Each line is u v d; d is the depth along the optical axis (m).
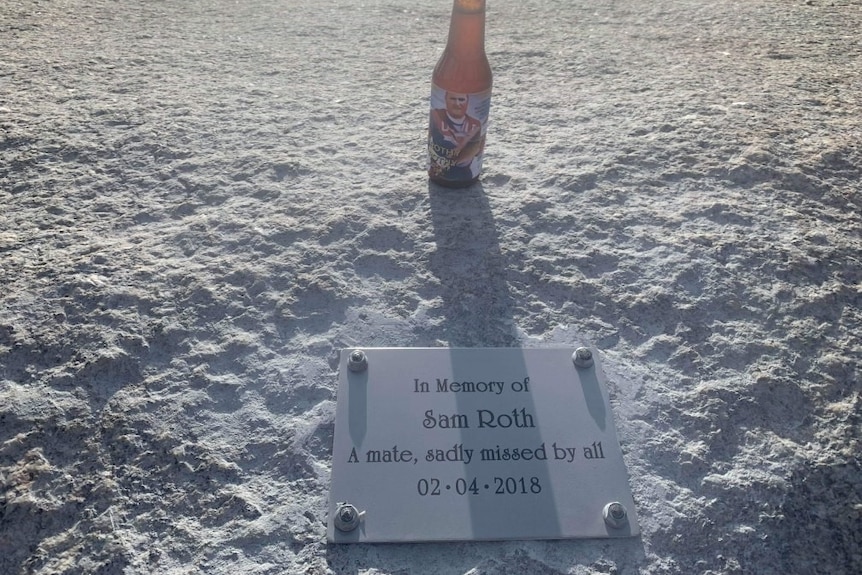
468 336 0.58
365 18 1.31
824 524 0.47
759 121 0.83
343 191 0.72
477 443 0.50
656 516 0.47
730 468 0.50
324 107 0.89
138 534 0.45
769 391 0.54
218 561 0.44
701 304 0.60
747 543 0.46
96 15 1.25
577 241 0.66
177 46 1.11
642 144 0.79
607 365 0.56
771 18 1.28
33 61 1.01
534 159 0.77
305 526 0.46
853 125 0.83
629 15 1.32
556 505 0.47
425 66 1.04
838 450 0.51
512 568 0.45
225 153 0.78
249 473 0.49
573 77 0.99
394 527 0.46
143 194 0.72
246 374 0.54
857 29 1.21
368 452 0.49
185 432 0.51
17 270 0.61
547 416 0.52
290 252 0.64
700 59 1.05
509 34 1.19
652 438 0.51
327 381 0.54
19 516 0.46
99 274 0.61
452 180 0.71
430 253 0.64
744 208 0.70
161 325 0.57
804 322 0.59
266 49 1.11
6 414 0.50
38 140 0.79
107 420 0.51
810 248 0.65
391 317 0.59
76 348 0.55
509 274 0.63
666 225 0.68
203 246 0.65
